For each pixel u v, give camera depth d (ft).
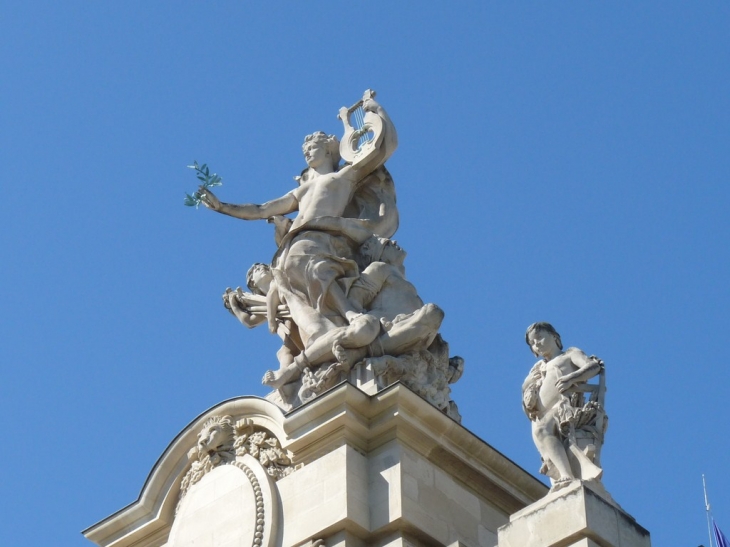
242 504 142.82
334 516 137.08
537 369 137.49
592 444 133.39
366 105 158.71
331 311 149.28
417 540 137.49
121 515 149.18
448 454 141.69
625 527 129.90
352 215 157.07
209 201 155.43
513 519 131.03
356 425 140.26
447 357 148.05
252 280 156.87
